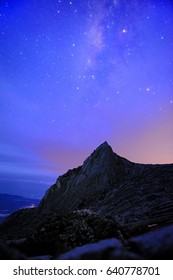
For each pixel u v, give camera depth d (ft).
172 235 15.34
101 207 55.11
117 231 26.86
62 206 63.87
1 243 14.83
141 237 17.28
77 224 26.53
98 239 25.77
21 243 25.35
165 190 53.83
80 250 16.16
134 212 46.75
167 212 43.34
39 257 20.61
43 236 25.17
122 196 57.21
